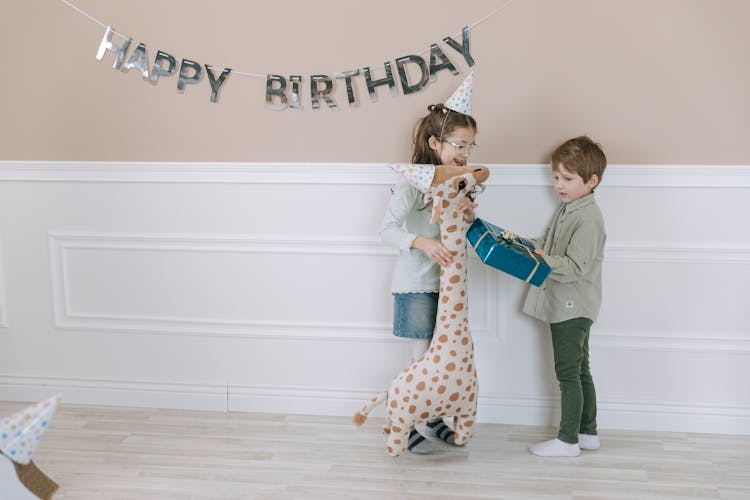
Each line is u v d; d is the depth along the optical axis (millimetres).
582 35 2322
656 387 2480
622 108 2348
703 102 2316
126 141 2572
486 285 2498
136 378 2705
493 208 2445
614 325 2465
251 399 2658
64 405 2723
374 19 2391
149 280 2648
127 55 2520
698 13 2275
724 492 2074
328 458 2299
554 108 2371
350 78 2434
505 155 2416
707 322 2424
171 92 2521
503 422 2557
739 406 2449
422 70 2391
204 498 2061
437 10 2361
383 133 2459
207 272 2619
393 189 2471
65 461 2275
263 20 2439
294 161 2516
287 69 2457
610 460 2277
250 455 2318
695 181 2352
